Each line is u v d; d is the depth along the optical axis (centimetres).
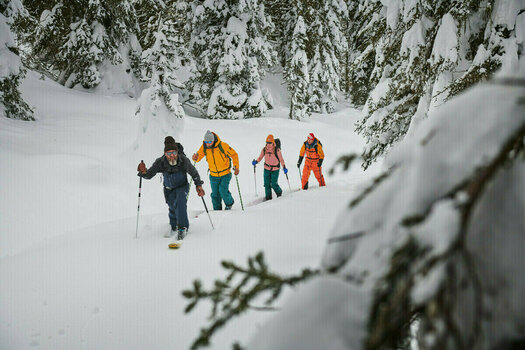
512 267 68
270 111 2236
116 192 801
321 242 457
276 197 841
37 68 2127
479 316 65
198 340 101
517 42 496
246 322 281
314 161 880
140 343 293
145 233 555
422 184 72
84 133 1164
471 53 593
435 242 63
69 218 661
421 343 98
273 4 2259
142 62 1438
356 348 73
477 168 67
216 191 716
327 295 81
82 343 300
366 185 94
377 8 809
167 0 2048
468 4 561
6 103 1176
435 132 77
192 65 1972
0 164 738
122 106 1636
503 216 70
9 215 614
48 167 779
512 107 72
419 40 630
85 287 388
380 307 74
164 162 532
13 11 1242
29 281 411
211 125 1532
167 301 346
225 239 489
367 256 81
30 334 317
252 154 1251
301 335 77
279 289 108
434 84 596
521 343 68
